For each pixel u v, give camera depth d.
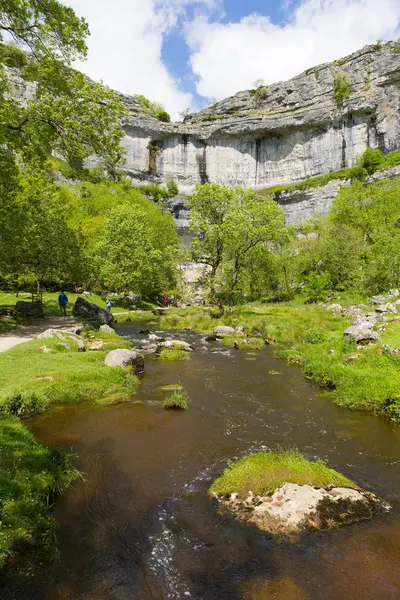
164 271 51.28
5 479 5.20
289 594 3.75
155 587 3.88
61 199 40.19
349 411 9.57
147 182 96.25
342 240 44.50
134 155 94.31
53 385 10.14
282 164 96.88
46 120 17.09
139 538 4.65
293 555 4.29
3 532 4.20
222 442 7.60
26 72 17.61
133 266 42.00
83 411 9.22
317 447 7.39
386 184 53.62
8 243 20.39
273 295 47.81
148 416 9.02
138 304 44.59
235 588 3.86
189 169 99.31
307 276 49.22
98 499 5.52
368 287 33.03
